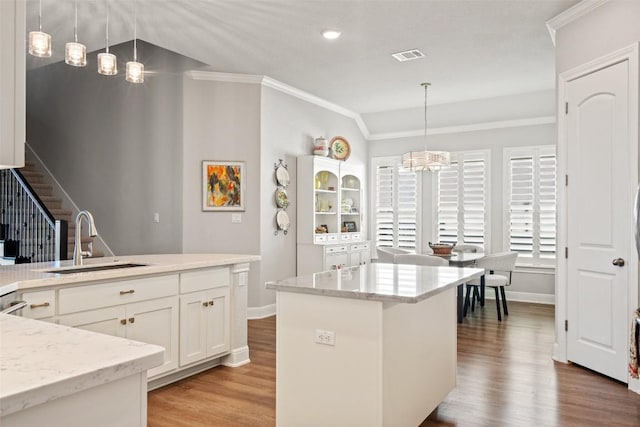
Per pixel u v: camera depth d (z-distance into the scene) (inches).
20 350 44.4
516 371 147.2
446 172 291.7
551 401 123.2
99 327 115.0
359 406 90.9
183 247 213.9
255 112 225.5
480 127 281.1
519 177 270.1
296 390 98.4
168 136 217.9
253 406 120.5
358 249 277.6
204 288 143.6
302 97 253.1
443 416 114.6
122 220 230.5
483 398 125.7
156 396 126.9
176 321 134.7
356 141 304.8
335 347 93.8
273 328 204.8
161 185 219.3
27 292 101.0
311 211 245.0
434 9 150.1
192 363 139.7
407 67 208.1
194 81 216.8
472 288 271.1
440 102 271.9
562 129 155.2
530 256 267.3
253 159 225.3
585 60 145.8
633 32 129.7
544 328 204.1
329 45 181.5
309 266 245.4
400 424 96.8
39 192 254.4
